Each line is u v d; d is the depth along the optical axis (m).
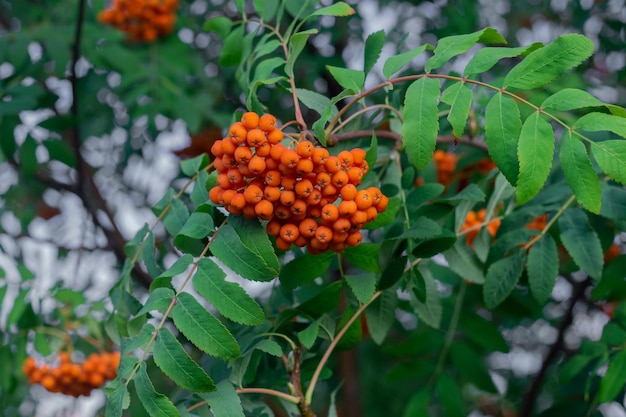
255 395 0.72
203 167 0.72
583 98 0.58
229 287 0.60
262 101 1.15
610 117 0.58
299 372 0.67
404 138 0.59
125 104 1.10
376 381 1.34
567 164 0.58
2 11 1.24
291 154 0.58
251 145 0.58
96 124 1.22
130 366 0.60
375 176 0.74
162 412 0.59
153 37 1.14
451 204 0.72
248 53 0.77
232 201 0.60
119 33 1.08
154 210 0.71
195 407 0.66
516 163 0.58
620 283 0.79
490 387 0.85
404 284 0.74
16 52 1.00
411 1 1.12
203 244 0.64
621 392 0.83
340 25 1.13
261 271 0.60
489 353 1.27
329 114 0.63
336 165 0.59
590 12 1.13
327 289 0.69
